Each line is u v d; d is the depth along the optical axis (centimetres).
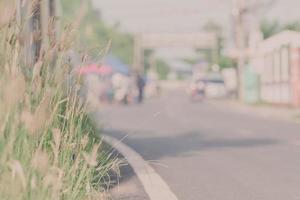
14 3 898
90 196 976
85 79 1202
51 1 2112
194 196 1302
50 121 891
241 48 7881
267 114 5028
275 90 6938
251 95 7738
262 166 1773
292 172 1652
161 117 4556
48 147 965
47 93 908
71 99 1038
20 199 775
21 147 832
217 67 13000
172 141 2564
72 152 986
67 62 981
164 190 1335
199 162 1866
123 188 1336
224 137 2764
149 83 12275
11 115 826
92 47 1041
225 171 1677
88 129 1323
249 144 2430
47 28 979
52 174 823
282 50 6531
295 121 4062
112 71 7600
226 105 7200
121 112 5309
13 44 918
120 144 2302
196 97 9288
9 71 849
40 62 914
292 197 1283
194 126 3553
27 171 811
